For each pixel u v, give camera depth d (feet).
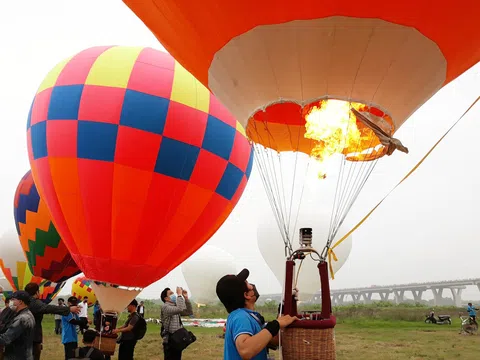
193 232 32.37
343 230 55.67
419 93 17.21
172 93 30.50
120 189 29.48
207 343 49.93
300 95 17.13
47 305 22.21
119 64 30.89
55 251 45.24
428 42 15.83
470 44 16.24
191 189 30.94
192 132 30.58
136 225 30.12
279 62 16.58
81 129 29.43
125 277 30.91
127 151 29.27
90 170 29.40
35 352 27.53
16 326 17.19
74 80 30.66
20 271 66.69
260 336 9.64
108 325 28.68
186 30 17.66
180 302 26.05
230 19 16.29
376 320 99.55
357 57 16.01
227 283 10.64
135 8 18.37
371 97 16.87
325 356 11.71
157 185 29.84
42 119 31.12
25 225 45.16
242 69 17.33
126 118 29.35
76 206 30.07
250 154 35.22
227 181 32.91
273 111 21.61
